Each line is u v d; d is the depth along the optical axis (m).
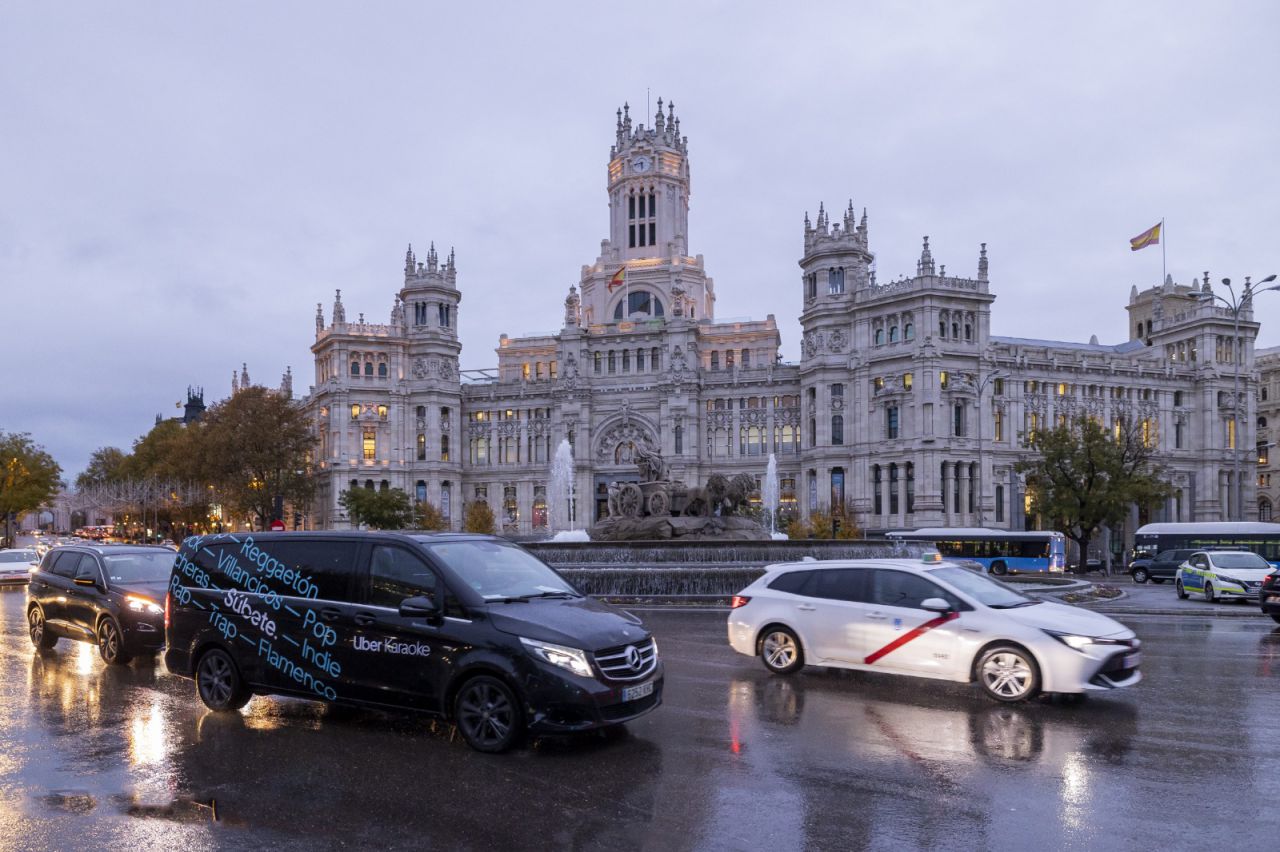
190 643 15.46
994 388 105.44
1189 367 115.06
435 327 129.00
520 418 130.38
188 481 124.12
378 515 108.44
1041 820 9.78
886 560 17.97
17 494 118.31
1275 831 9.46
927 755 12.33
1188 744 12.91
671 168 146.50
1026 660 15.35
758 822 9.73
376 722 14.29
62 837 9.44
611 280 127.56
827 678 18.02
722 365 131.25
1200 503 112.69
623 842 9.17
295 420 115.94
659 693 13.38
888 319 106.38
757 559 40.03
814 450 111.38
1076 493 78.00
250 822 9.82
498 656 12.26
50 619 22.50
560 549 40.50
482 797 10.56
